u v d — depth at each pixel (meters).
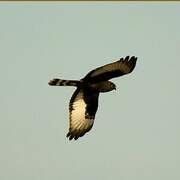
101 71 37.59
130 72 37.53
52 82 37.44
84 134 37.72
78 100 37.88
